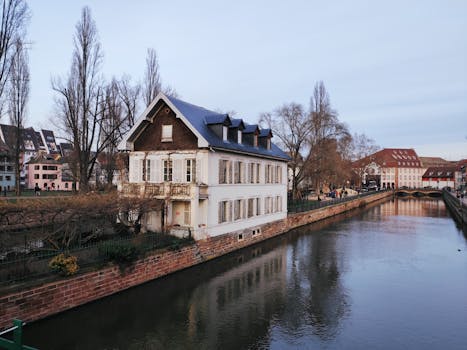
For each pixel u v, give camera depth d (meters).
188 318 12.81
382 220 42.25
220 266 20.11
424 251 24.84
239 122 24.80
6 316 10.33
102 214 16.42
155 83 33.03
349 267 20.42
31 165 70.06
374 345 11.12
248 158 26.00
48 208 13.41
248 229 25.98
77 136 26.70
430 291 16.34
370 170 114.56
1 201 13.12
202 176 20.91
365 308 14.20
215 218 21.67
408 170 118.75
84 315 12.59
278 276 18.41
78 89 26.00
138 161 23.06
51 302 11.66
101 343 10.79
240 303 14.42
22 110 35.78
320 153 43.34
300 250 24.89
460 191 75.94
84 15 25.77
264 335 11.66
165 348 10.62
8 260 12.62
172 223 21.16
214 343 11.01
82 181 26.30
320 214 42.47
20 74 35.34
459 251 24.88
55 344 10.62
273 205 30.52
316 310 13.89
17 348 6.37
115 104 33.16
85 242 16.45
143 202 18.19
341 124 45.09
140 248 15.80
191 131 21.28
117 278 14.36
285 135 45.66
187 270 18.77
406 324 12.73
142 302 14.12
